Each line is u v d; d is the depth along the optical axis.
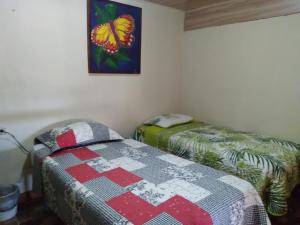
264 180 1.88
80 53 2.48
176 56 3.45
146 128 2.96
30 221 1.97
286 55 2.50
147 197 1.37
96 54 2.58
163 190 1.45
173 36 3.35
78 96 2.54
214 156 2.21
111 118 2.86
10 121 2.14
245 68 2.86
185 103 3.58
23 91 2.18
